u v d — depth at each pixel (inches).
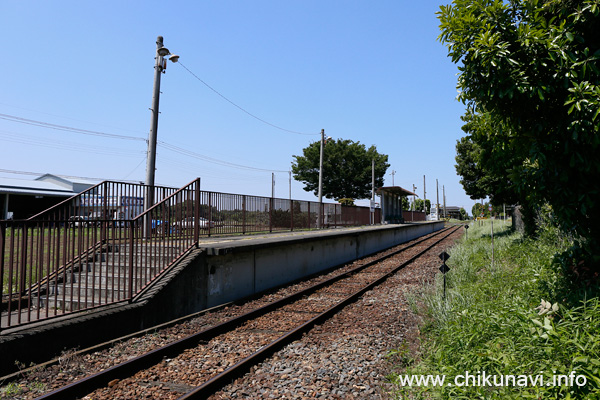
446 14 209.0
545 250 411.2
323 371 196.9
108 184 358.6
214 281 351.9
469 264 486.3
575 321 167.2
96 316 232.4
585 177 198.1
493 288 320.5
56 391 163.0
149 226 298.5
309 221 856.3
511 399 127.0
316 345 240.2
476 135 276.8
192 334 258.2
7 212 1346.0
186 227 340.5
